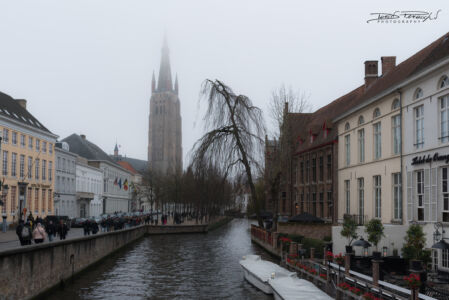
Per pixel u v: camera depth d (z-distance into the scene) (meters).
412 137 21.22
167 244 37.94
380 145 25.30
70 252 18.56
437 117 18.97
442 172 18.72
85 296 16.28
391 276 15.64
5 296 11.94
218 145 31.64
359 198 28.39
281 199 48.94
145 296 16.47
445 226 18.06
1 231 38.53
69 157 64.19
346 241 22.72
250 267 19.44
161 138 160.75
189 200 66.94
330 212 34.97
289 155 35.38
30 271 13.86
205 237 46.69
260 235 34.38
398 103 22.95
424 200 19.88
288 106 36.66
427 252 16.25
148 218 60.38
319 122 44.12
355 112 28.84
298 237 27.75
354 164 28.97
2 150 42.97
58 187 59.59
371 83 35.31
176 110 165.50
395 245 20.88
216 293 17.06
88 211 74.00
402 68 27.27
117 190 95.44
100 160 82.00
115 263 25.19
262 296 16.52
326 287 15.92
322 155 36.84
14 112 48.03
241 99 32.31
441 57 18.61
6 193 43.66
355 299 13.31
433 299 11.02
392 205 23.39
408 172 21.48
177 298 16.17
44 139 53.66
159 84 168.75
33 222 31.66
